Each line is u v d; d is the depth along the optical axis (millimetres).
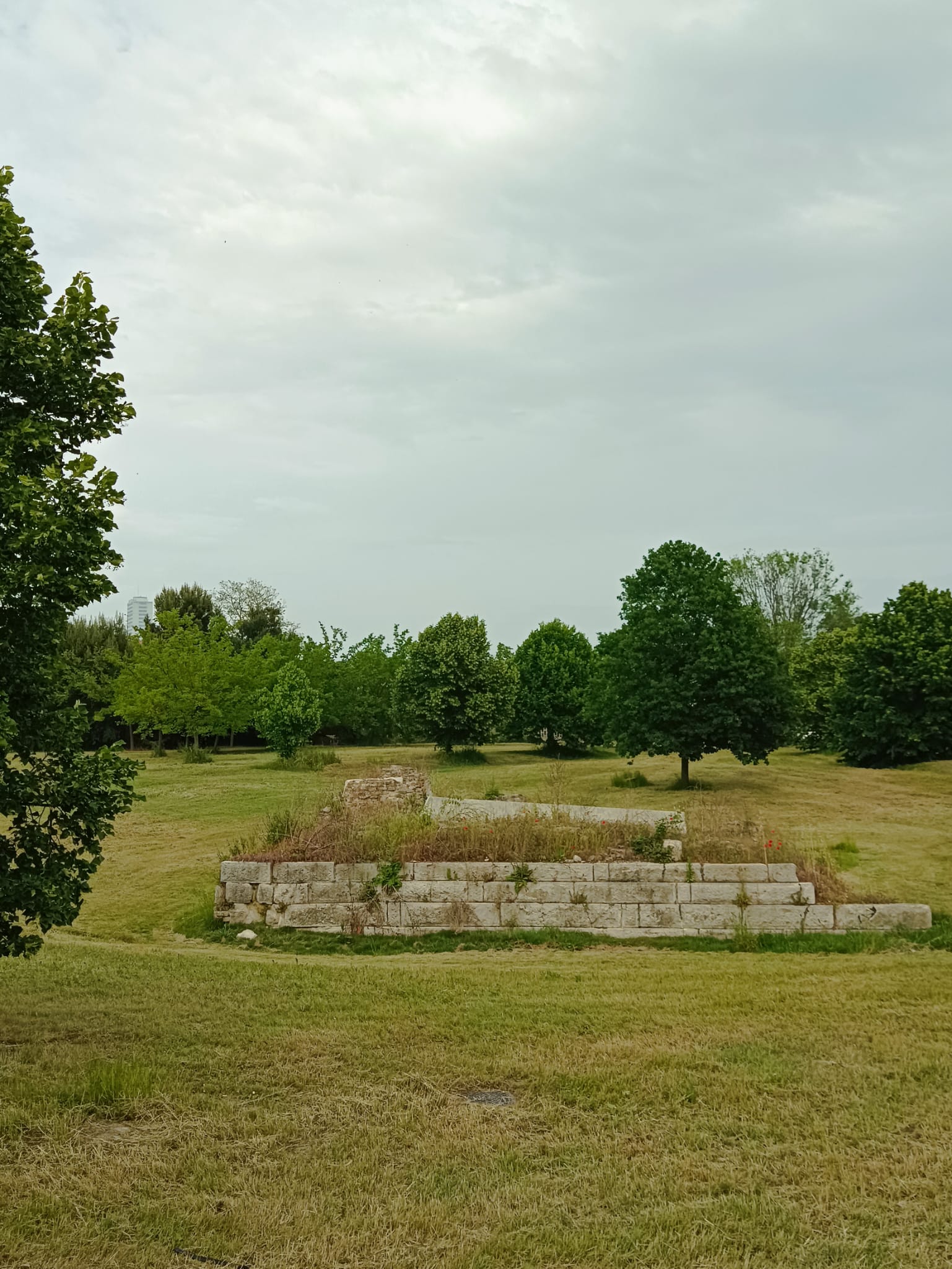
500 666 44406
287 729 36500
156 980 9539
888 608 35250
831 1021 8094
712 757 39125
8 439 6375
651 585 29391
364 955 12164
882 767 33688
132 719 44625
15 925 7176
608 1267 4301
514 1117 6000
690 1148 5559
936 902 13570
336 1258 4336
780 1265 4293
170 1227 4543
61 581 6156
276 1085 6457
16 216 6688
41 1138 5477
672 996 9023
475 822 14492
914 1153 5438
